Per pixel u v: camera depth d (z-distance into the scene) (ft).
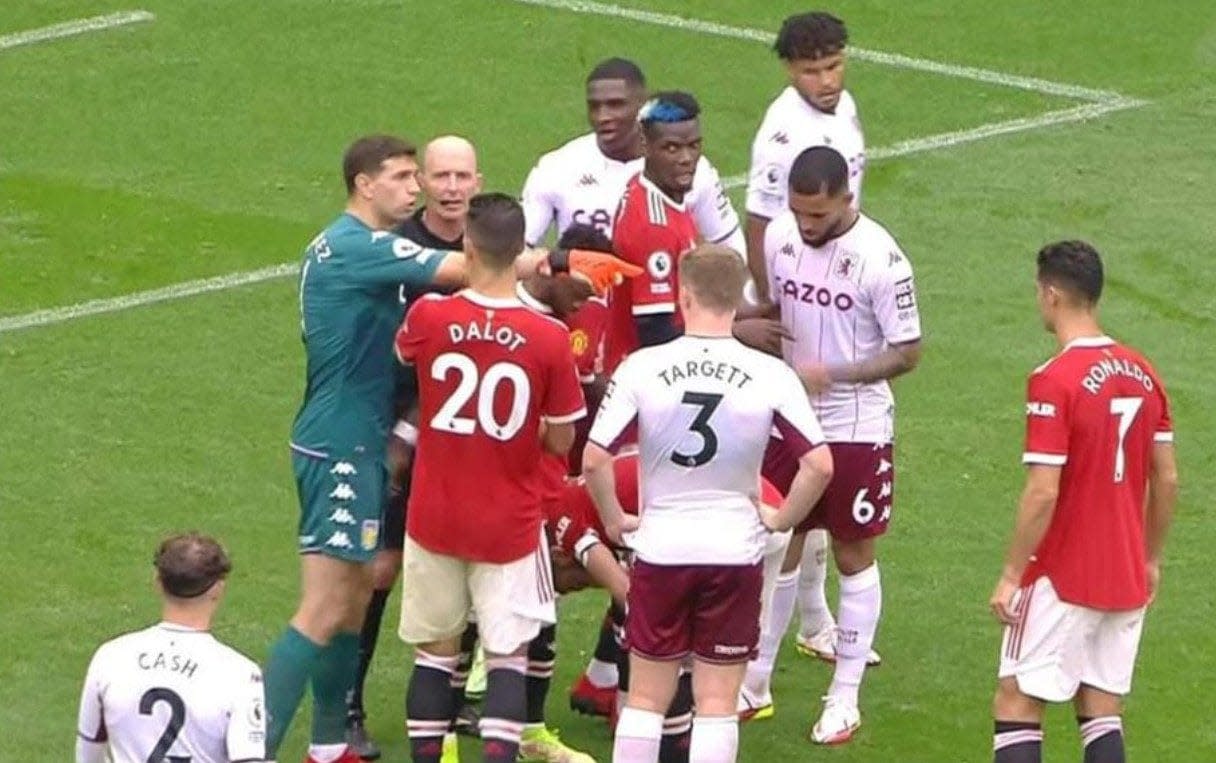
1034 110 200.34
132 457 143.33
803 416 98.73
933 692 119.85
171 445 145.07
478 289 100.63
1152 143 193.98
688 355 98.84
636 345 117.70
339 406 105.70
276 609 125.80
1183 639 124.36
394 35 212.23
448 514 101.50
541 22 215.10
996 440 146.82
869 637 115.85
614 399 98.94
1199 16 216.54
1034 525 98.58
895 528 136.15
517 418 100.32
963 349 159.02
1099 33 213.66
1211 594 128.88
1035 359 157.89
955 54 210.38
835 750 114.21
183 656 87.51
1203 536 135.23
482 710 108.37
